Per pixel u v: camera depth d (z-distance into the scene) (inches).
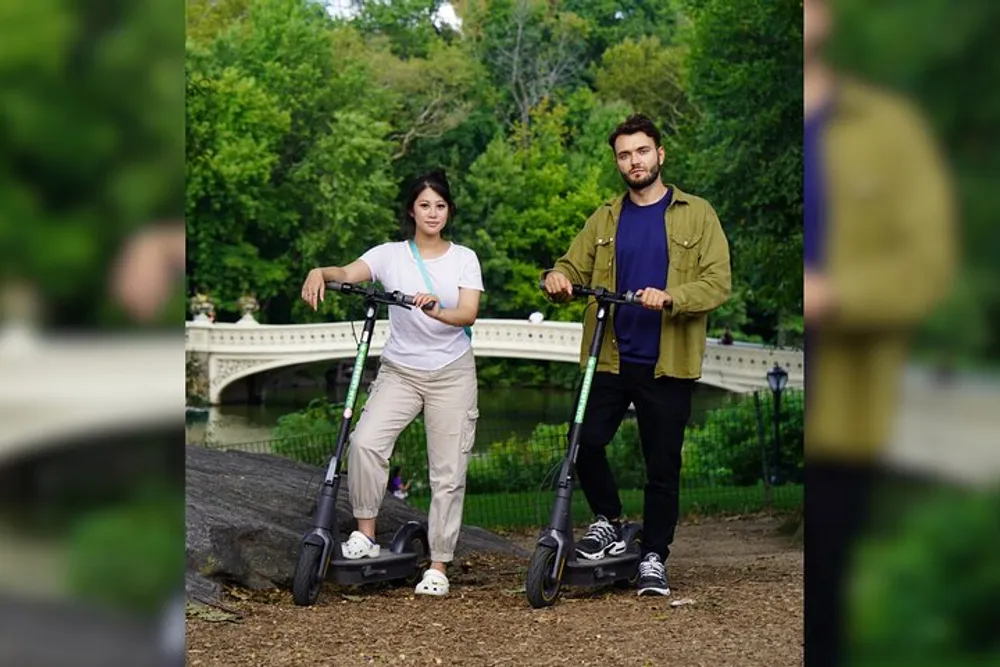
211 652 139.9
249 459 235.3
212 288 1476.4
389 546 198.5
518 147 1508.4
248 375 1285.7
